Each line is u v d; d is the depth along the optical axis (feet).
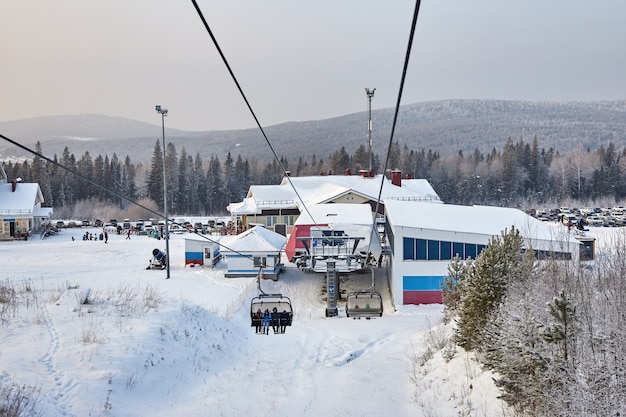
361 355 99.19
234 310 124.98
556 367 54.03
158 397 71.36
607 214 350.64
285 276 169.17
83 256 202.28
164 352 84.64
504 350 62.18
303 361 93.76
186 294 139.85
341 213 172.35
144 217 493.77
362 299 129.90
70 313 95.30
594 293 70.44
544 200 545.03
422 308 138.92
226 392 75.61
